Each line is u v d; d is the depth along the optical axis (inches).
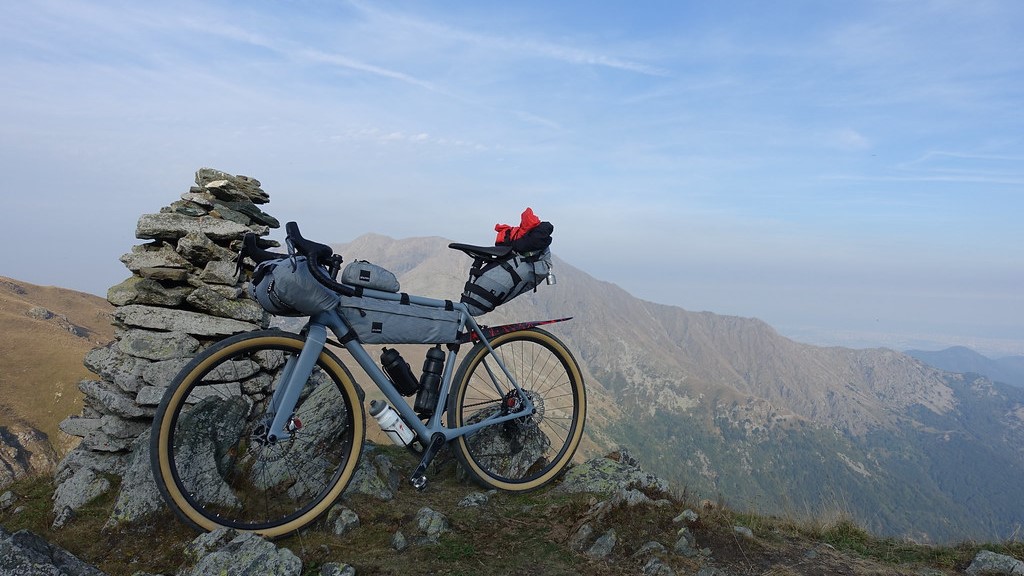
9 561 108.9
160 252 182.4
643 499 153.2
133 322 172.9
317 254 129.6
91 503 151.8
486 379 180.7
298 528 138.6
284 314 138.9
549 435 191.2
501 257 166.9
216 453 154.0
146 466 144.9
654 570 126.3
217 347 130.5
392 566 124.1
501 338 176.6
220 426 157.4
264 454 161.8
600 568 128.1
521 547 136.5
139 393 161.9
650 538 139.8
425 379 161.9
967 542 161.9
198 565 116.1
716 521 152.9
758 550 142.3
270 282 132.1
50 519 143.9
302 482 160.7
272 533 134.9
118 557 127.3
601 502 153.8
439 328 159.0
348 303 144.5
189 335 175.3
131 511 137.0
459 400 166.2
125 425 165.6
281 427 137.9
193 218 190.2
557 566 128.0
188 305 183.5
